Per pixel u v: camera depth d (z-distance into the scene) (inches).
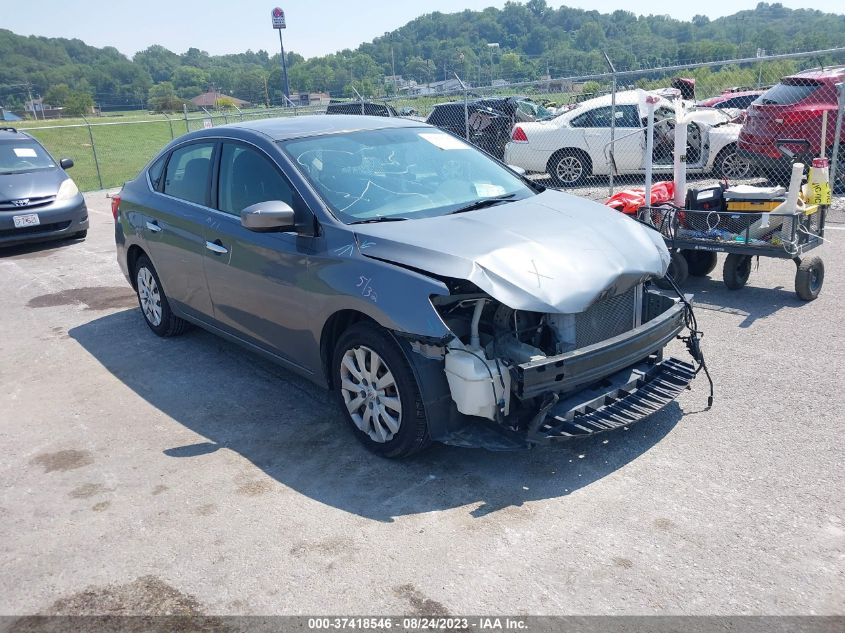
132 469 161.5
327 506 142.8
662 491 140.9
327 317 159.5
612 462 152.8
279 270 171.3
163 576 124.4
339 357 162.1
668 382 162.9
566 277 142.9
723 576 116.6
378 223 160.7
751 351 206.8
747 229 247.4
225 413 187.5
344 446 166.6
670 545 124.7
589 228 160.9
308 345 169.9
